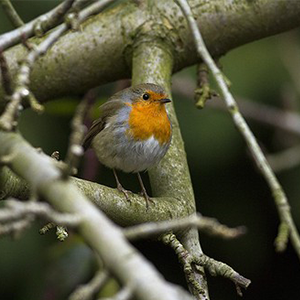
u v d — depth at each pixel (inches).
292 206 513.0
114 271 145.6
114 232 151.8
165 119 333.7
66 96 371.6
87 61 356.2
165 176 299.7
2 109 349.1
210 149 496.7
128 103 346.3
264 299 556.1
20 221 147.3
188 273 259.9
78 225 153.7
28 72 193.5
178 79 488.1
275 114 497.7
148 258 552.4
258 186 522.9
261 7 359.3
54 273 364.8
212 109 493.7
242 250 535.8
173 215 280.2
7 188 240.5
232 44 367.2
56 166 178.2
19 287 466.0
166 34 348.5
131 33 350.0
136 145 341.1
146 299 138.5
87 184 263.4
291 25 366.3
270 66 506.3
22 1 469.7
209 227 158.4
